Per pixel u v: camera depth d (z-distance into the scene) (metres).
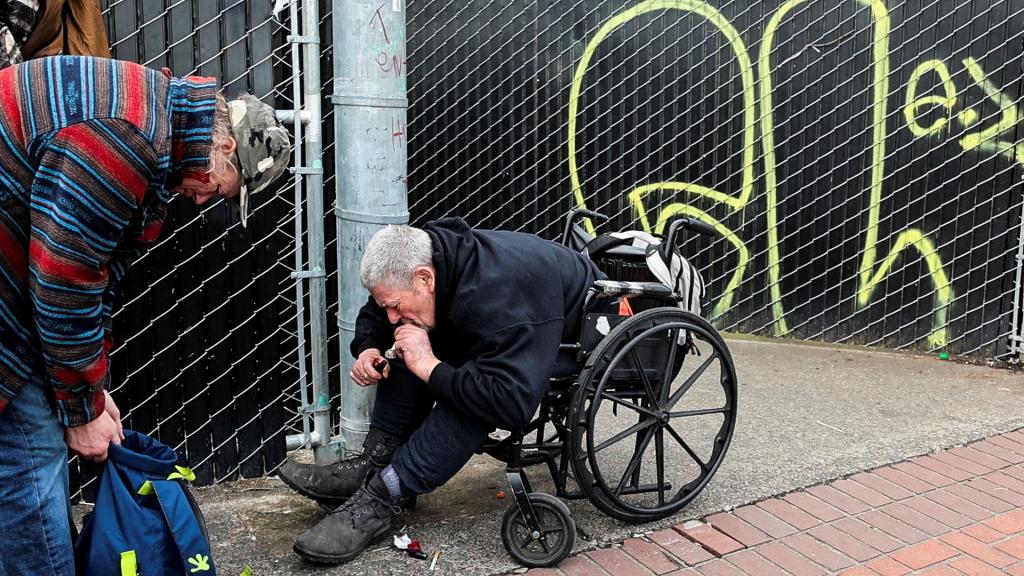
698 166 5.17
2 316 1.78
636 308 3.05
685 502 2.96
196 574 2.00
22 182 1.71
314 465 2.89
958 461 3.47
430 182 5.14
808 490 3.21
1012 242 4.66
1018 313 4.72
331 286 3.72
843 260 5.02
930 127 4.71
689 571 2.65
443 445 2.58
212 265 3.09
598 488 2.81
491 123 5.18
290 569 2.62
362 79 2.89
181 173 1.89
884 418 3.96
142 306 3.00
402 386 2.86
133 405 3.04
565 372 2.79
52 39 2.49
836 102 4.88
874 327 5.04
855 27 4.77
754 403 4.16
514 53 5.14
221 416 3.21
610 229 5.34
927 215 4.79
